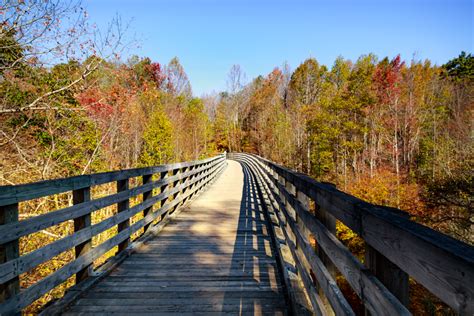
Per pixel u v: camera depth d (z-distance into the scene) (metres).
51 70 7.28
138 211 4.23
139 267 3.47
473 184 10.85
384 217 0.97
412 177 20.00
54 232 6.88
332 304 1.50
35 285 2.16
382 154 25.72
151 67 28.05
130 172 3.89
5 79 6.56
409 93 27.56
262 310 2.51
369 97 26.94
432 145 21.38
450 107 26.75
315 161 28.02
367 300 1.07
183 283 3.04
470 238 10.82
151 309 2.53
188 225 5.51
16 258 1.97
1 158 6.99
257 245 4.30
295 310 2.21
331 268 1.76
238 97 54.81
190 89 43.91
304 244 2.34
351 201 1.30
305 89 38.22
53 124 8.13
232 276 3.21
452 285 0.62
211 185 11.98
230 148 52.41
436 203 11.88
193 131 32.88
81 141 9.09
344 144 25.50
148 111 20.03
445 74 37.72
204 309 2.53
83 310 2.52
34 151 7.73
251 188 10.81
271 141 38.94
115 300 2.69
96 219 8.56
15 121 7.45
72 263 2.67
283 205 3.84
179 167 6.40
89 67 6.95
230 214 6.48
